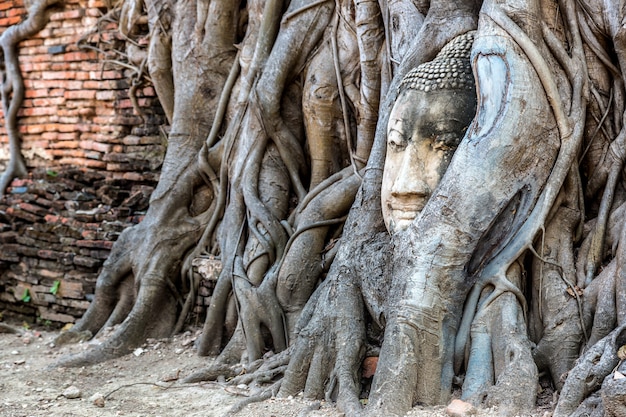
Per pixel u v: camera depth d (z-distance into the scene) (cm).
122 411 573
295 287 684
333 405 552
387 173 585
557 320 544
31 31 1014
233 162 788
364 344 577
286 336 676
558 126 553
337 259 614
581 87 566
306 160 773
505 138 534
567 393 476
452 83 570
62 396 615
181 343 759
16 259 932
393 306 541
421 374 525
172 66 873
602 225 564
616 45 564
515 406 498
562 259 560
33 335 846
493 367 525
